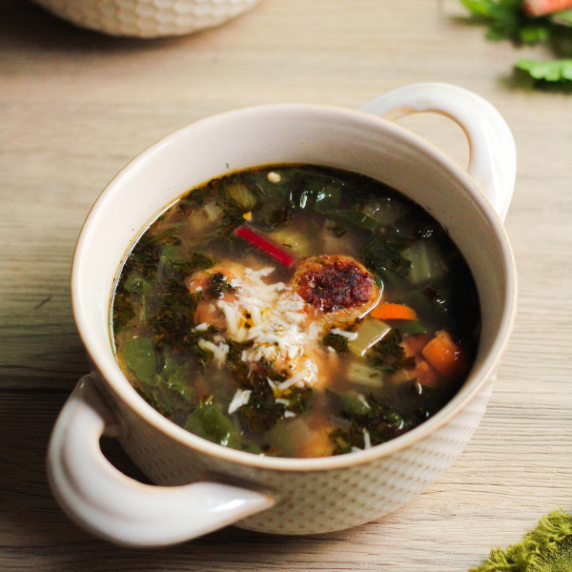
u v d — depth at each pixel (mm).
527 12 690
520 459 529
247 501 461
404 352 523
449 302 530
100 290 505
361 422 505
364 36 696
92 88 659
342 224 557
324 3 716
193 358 521
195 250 551
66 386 542
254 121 540
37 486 516
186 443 458
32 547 504
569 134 645
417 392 513
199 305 533
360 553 506
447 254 537
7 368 546
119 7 641
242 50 685
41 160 623
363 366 520
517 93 666
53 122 641
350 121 537
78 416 469
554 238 598
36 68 669
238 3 667
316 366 519
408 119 645
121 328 524
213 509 457
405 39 695
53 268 580
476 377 470
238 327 526
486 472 525
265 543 508
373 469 461
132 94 657
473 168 528
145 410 462
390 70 675
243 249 552
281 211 561
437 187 532
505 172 525
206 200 557
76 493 457
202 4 653
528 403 544
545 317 570
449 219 534
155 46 684
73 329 559
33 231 594
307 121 541
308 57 681
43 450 525
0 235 591
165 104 652
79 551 504
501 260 497
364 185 560
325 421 506
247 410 508
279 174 562
